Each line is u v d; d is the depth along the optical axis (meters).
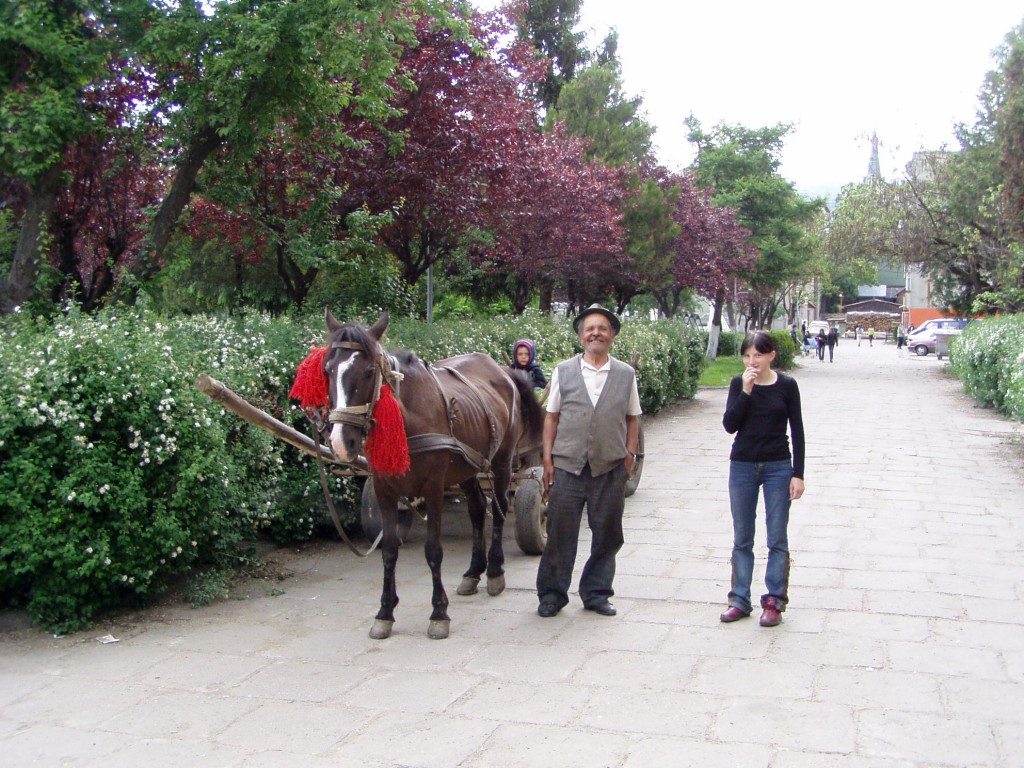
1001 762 3.87
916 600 6.16
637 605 6.20
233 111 8.13
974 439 14.21
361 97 9.12
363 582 6.89
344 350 5.06
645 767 3.87
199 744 4.20
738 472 5.86
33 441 5.57
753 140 34.31
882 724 4.25
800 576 6.77
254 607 6.28
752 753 3.97
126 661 5.26
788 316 64.19
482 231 14.00
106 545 5.68
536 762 3.94
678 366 18.66
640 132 24.77
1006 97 22.45
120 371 5.83
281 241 10.48
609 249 18.42
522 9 13.41
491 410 6.48
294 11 7.74
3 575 5.65
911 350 48.03
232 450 6.75
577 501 5.90
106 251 9.56
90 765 4.02
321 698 4.70
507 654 5.29
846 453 12.76
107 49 7.93
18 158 7.50
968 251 27.12
